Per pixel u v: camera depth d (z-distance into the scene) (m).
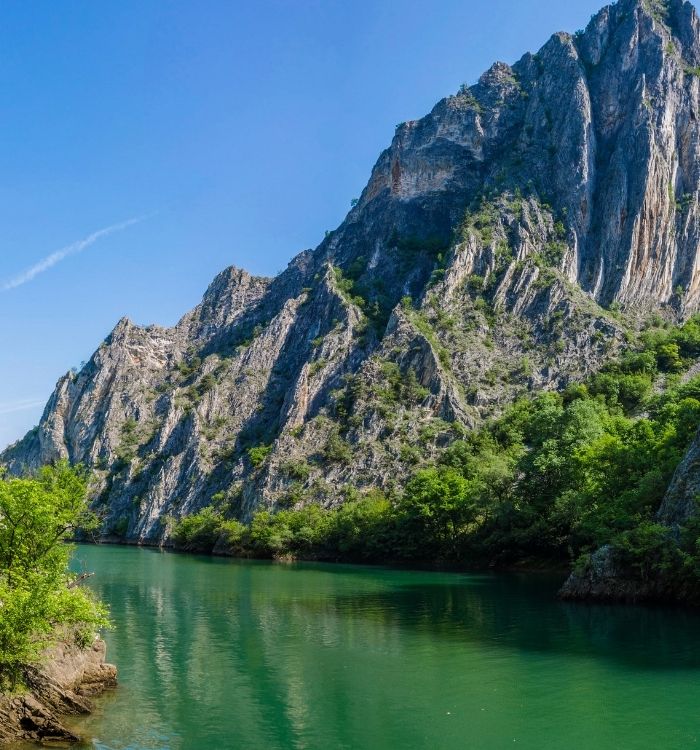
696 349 183.00
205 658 43.47
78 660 35.50
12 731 29.06
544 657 42.69
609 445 90.38
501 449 156.88
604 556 66.75
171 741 29.05
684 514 66.25
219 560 140.62
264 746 28.53
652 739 29.12
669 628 51.25
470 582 89.12
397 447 176.25
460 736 29.59
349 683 37.50
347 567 120.44
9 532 34.25
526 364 192.75
